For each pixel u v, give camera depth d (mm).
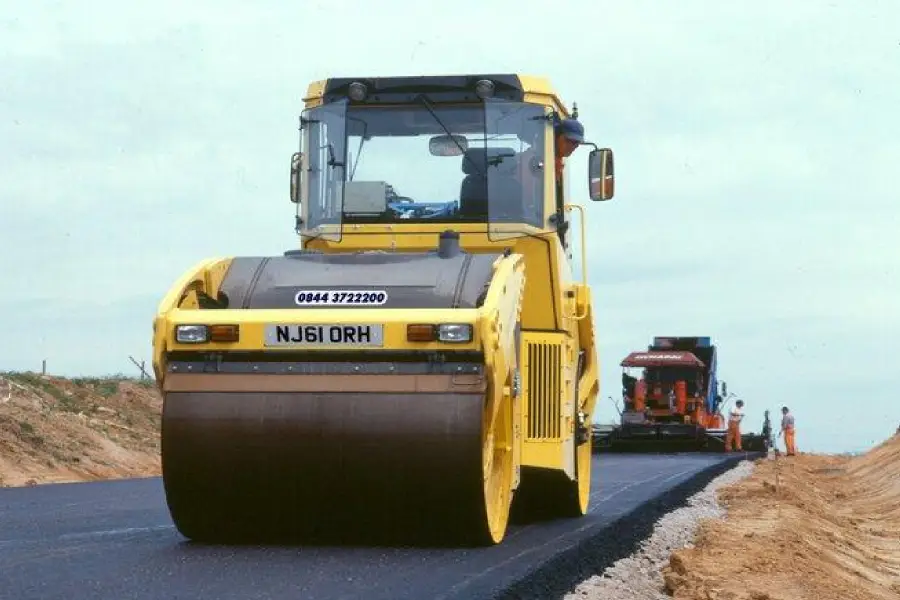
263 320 9539
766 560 11602
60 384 30406
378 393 9375
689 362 43281
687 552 11750
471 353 9422
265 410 9414
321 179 12023
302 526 9805
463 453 9250
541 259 11914
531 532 11844
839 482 33688
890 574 15453
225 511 9703
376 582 7973
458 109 12039
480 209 11828
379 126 12031
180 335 9570
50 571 8352
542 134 12023
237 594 7465
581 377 13648
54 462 23297
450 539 9867
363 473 9352
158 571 8367
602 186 12648
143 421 30656
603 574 9734
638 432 42469
